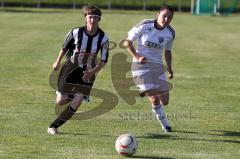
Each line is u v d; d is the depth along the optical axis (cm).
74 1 13625
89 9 2162
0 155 1906
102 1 14062
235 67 4378
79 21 9006
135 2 14025
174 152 2014
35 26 7944
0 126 2320
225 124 2481
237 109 2816
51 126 2228
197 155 1983
